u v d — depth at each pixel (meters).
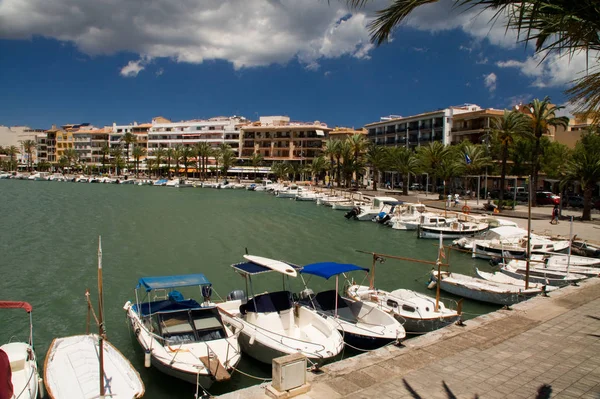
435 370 10.52
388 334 15.84
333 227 51.69
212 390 13.88
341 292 23.81
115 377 12.89
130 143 182.50
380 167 99.94
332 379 9.98
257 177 149.62
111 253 34.75
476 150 68.81
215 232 46.44
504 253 32.50
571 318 14.52
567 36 5.19
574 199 65.50
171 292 20.83
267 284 26.00
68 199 84.25
